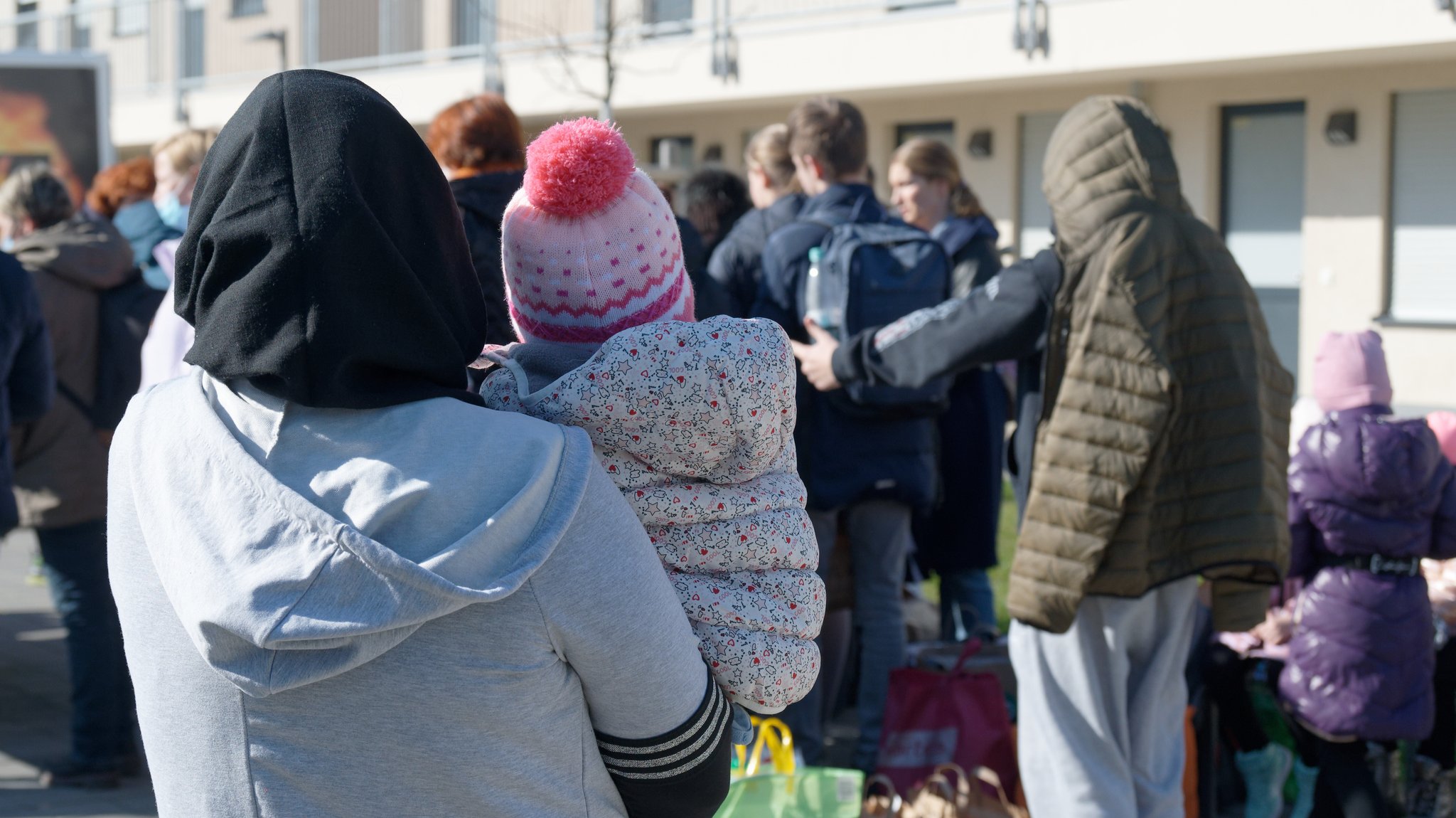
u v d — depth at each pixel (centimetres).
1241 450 313
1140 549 312
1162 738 330
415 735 126
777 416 142
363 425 129
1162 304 311
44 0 1817
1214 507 313
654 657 132
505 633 127
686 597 142
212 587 124
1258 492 313
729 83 1421
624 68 1326
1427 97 1260
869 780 407
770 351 142
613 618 130
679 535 143
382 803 127
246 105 133
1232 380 314
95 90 841
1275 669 417
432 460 127
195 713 132
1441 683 423
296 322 124
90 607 445
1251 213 1375
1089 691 322
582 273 151
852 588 446
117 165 602
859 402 411
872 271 416
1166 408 307
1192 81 1362
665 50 1457
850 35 1343
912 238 427
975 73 1277
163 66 1823
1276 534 316
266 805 128
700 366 138
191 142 490
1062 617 313
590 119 155
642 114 1628
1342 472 381
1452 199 1260
